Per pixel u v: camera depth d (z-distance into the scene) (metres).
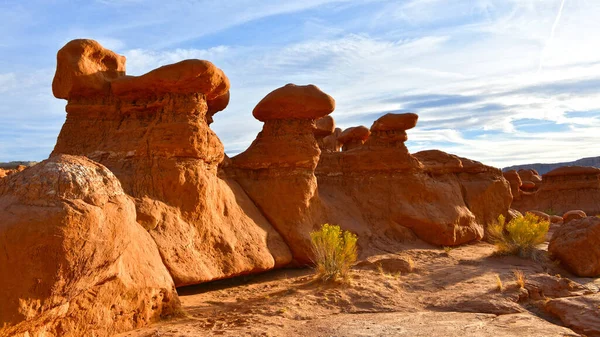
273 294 10.61
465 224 20.11
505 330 7.66
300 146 15.32
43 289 5.79
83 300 6.91
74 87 11.53
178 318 8.75
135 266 8.28
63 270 5.90
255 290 11.55
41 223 5.79
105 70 12.30
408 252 16.48
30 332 6.05
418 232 18.77
